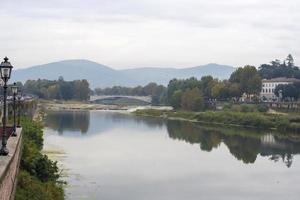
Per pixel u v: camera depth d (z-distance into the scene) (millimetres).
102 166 76312
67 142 106688
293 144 118312
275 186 67500
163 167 79188
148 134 136375
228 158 93438
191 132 144625
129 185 62875
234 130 152500
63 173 67562
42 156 49188
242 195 61125
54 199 40531
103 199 53781
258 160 92000
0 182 20531
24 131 58812
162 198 56938
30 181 38000
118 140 117500
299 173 78562
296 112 185500
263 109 190125
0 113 72062
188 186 65000
